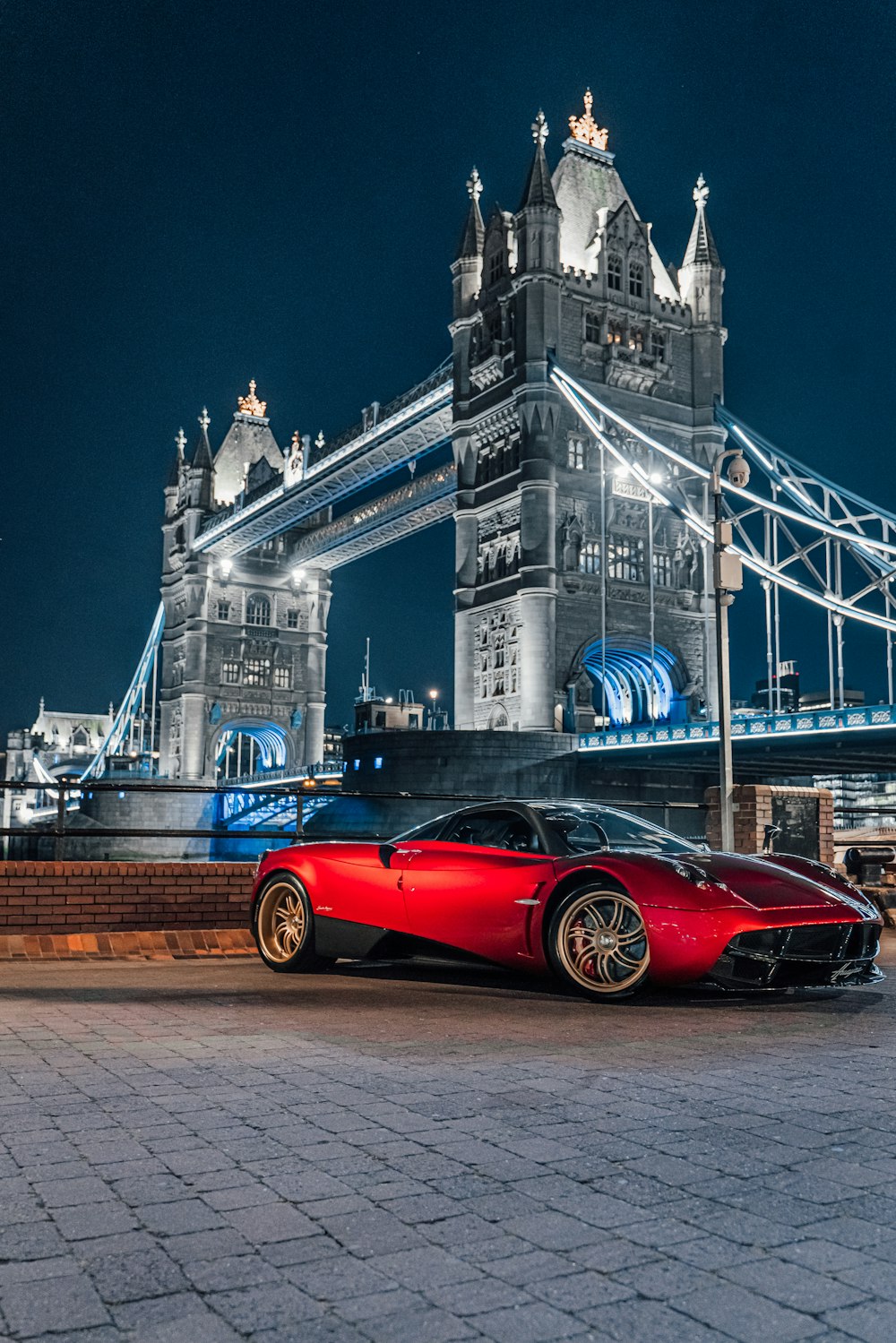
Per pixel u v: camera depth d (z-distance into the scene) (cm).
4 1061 509
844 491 7869
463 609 8125
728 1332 239
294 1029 601
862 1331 240
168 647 14075
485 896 773
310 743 13562
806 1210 314
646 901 695
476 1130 394
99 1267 270
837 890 757
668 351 8419
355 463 10075
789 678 16012
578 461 7912
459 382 8481
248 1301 253
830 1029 620
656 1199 322
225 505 13575
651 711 7575
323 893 851
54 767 19188
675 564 8212
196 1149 368
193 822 9412
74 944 973
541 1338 236
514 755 6531
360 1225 299
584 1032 601
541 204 7975
